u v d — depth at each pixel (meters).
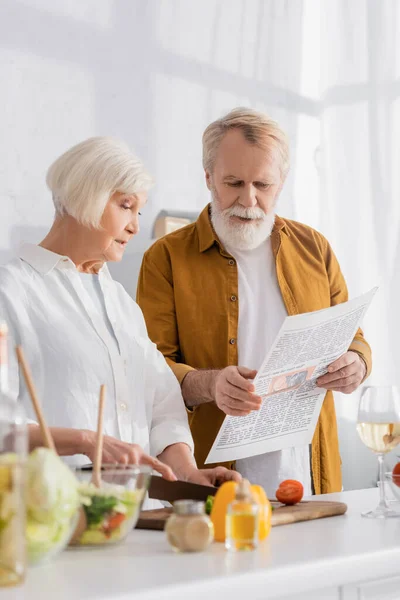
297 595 1.04
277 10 4.04
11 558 0.90
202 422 2.21
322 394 1.95
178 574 0.97
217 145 2.25
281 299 2.31
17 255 1.78
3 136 3.06
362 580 1.10
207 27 3.74
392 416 1.43
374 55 4.14
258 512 1.16
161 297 2.30
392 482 1.45
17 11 3.11
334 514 1.45
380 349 4.04
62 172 1.71
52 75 3.20
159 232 3.43
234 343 2.24
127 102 3.43
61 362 1.67
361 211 4.13
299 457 2.23
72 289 1.76
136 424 1.77
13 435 0.92
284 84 4.06
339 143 4.17
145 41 3.51
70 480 1.03
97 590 0.89
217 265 2.30
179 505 1.12
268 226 2.26
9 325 1.64
